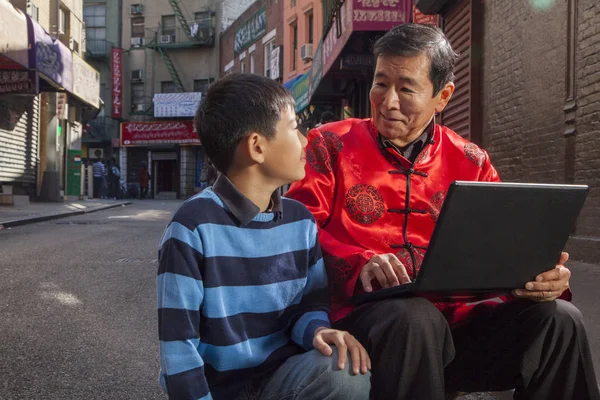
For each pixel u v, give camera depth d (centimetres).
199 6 3422
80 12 2216
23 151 1798
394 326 145
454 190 132
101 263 686
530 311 164
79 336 384
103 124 3488
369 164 187
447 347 151
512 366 173
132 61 3512
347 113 1844
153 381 304
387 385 146
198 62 3453
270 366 153
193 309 142
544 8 674
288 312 157
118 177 3053
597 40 577
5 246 830
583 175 603
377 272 161
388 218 186
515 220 141
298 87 2019
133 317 434
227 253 149
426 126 192
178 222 146
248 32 2928
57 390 291
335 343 141
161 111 3384
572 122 619
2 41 1254
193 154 3431
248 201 151
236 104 150
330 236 181
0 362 332
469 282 147
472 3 849
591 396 163
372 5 1017
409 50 175
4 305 470
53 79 1569
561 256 155
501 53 783
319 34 2031
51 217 1325
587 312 376
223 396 150
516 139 745
